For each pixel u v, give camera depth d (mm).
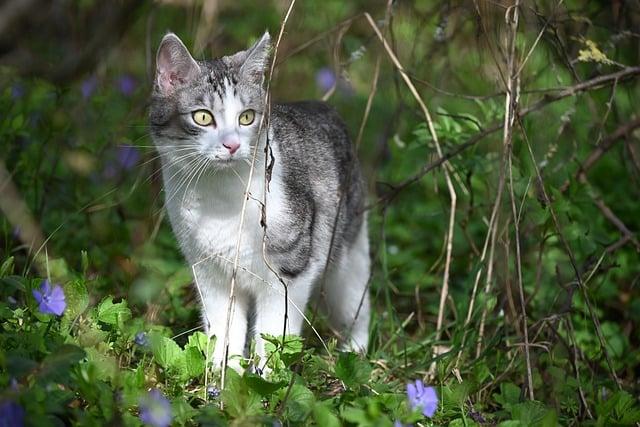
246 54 6199
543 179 6902
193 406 5434
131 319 6188
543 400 6129
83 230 7750
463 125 7762
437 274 8289
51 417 4555
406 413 5066
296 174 6312
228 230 5996
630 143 7805
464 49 9180
